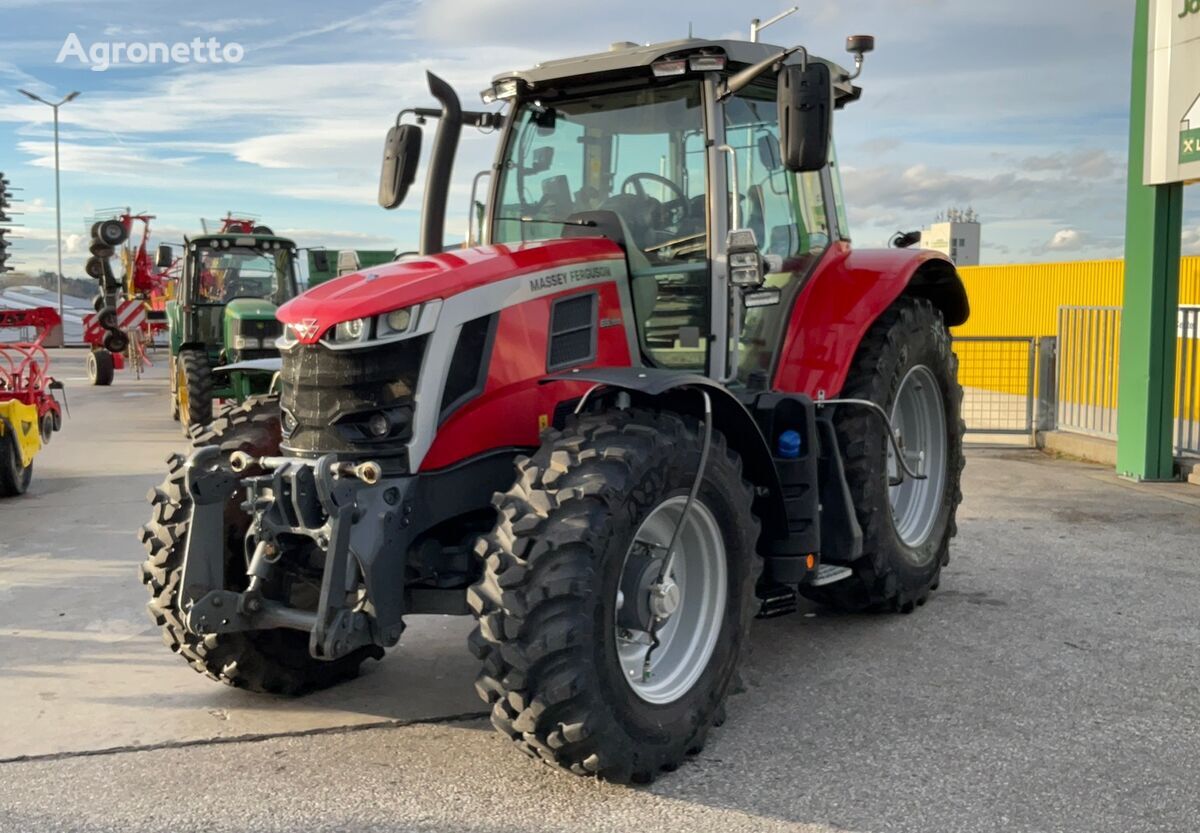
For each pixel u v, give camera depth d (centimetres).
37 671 445
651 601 340
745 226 448
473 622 512
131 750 362
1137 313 852
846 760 345
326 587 329
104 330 1920
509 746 362
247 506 353
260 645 393
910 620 495
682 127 421
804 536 414
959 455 552
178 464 404
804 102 364
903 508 527
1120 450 877
